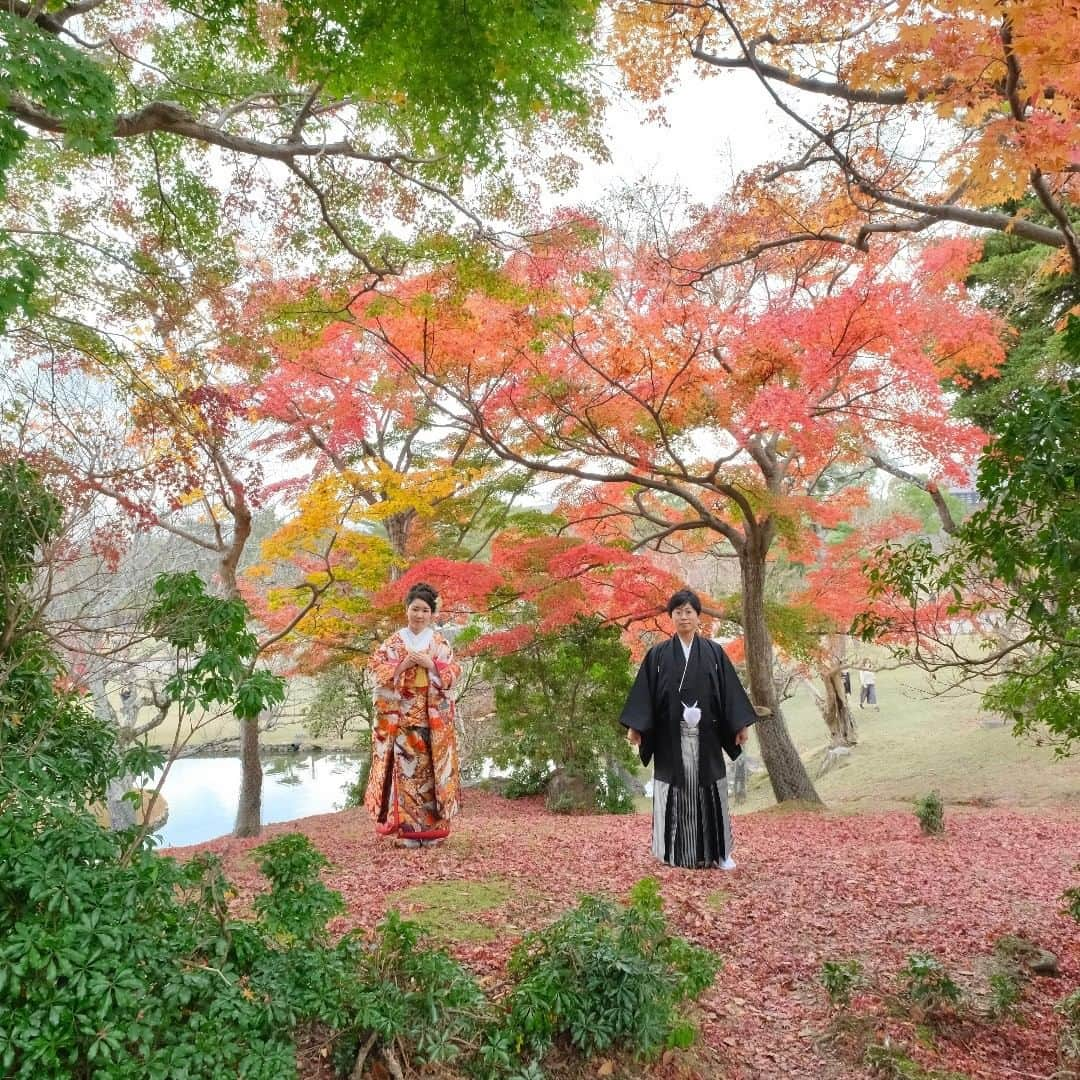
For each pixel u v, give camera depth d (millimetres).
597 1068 3279
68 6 4535
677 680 5613
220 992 2490
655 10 6113
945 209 5715
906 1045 3779
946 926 5410
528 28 4121
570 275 7836
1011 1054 3848
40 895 2150
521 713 13359
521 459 9648
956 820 9898
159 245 6648
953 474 8758
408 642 6812
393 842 7070
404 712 6801
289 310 7309
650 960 3535
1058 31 3764
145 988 2342
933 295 8977
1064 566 2920
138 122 5082
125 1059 2156
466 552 13430
